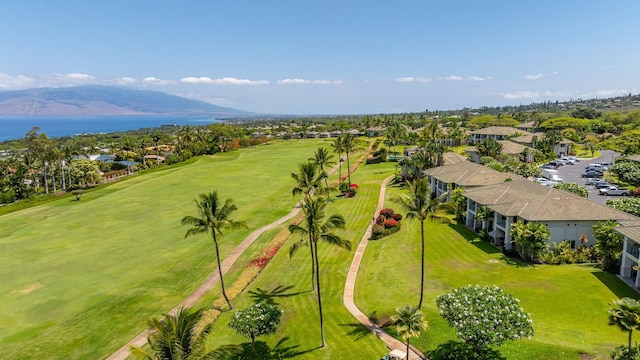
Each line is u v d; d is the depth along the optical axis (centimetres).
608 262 3697
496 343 2438
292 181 9862
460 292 2728
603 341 2659
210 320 3522
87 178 11525
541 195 4541
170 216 7200
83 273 4884
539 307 3158
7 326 3728
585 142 13350
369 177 9519
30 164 11719
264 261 4806
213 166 12550
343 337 3144
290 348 3091
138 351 1839
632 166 8125
